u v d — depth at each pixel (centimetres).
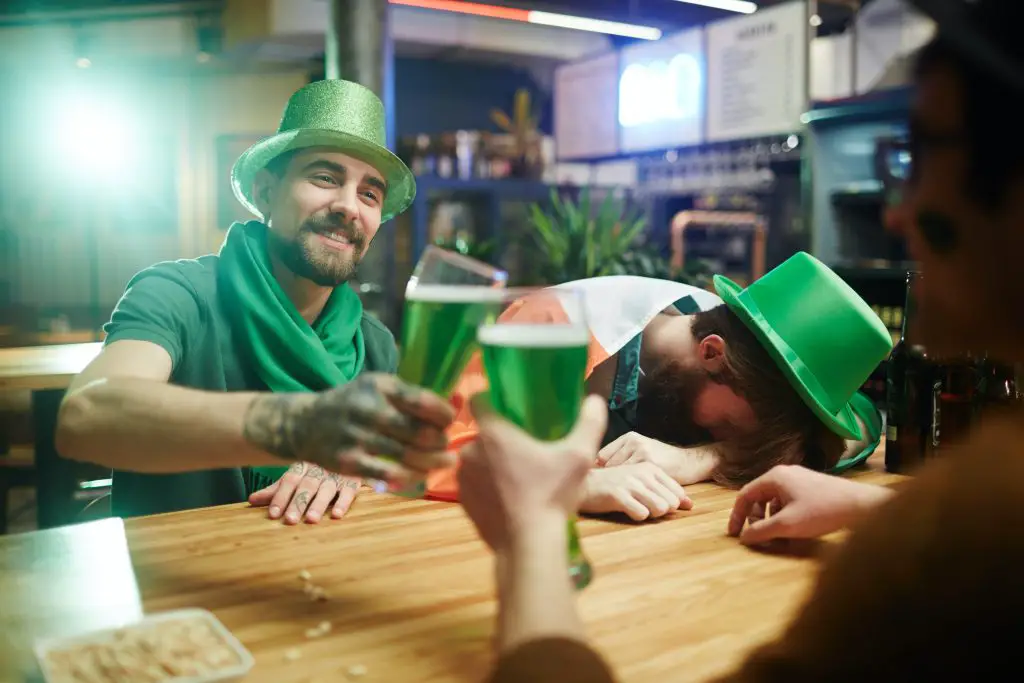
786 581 95
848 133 465
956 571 42
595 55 638
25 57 685
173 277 163
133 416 94
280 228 171
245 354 171
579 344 77
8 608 84
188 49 675
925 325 48
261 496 125
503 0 573
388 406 76
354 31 414
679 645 78
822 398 141
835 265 407
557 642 54
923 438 145
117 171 741
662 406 161
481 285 88
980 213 42
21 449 347
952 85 43
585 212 343
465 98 844
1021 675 40
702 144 556
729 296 145
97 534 110
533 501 64
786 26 491
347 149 167
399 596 89
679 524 118
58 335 448
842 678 44
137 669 67
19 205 719
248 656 70
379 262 465
